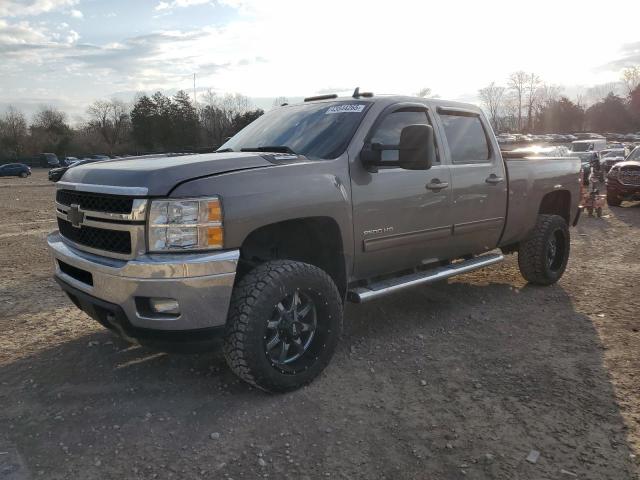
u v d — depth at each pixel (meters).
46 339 4.74
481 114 5.47
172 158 3.87
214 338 3.39
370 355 4.39
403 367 4.18
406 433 3.28
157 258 3.23
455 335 4.83
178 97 84.00
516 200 5.65
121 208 3.37
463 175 4.97
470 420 3.41
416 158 3.82
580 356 4.35
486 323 5.13
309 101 5.12
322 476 2.88
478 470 2.92
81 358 4.32
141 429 3.29
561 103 100.62
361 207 4.10
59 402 3.63
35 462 2.98
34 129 86.62
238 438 3.20
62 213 4.01
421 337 4.76
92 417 3.44
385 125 4.43
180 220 3.23
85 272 3.65
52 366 4.18
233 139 5.10
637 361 4.24
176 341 3.34
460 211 4.97
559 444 3.14
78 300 3.80
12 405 3.60
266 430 3.29
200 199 3.25
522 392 3.76
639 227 11.24
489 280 6.67
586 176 18.89
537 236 6.09
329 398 3.68
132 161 3.93
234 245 3.34
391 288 4.39
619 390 3.77
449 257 5.17
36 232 11.40
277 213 3.51
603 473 2.88
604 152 32.72
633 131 101.31
